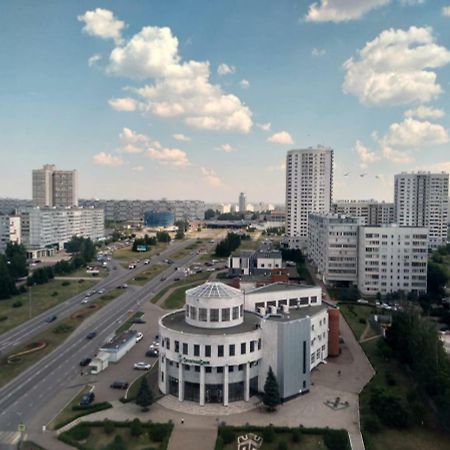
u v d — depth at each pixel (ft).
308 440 279.28
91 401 329.52
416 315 417.49
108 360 410.72
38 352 435.94
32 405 324.39
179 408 318.04
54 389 352.49
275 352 334.03
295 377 339.16
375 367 402.31
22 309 601.21
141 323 542.98
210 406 321.73
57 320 550.77
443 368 326.85
